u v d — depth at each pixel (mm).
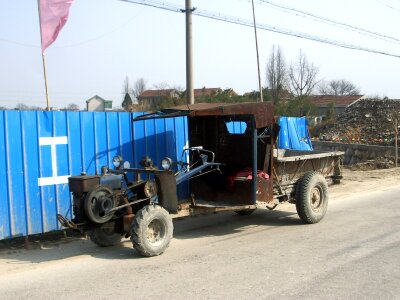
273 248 7832
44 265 7285
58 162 9078
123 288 6020
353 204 12094
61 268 7082
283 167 9977
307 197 9680
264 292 5676
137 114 10414
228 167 9961
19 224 8484
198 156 10250
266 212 11438
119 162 8523
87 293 5895
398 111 42406
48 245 8672
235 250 7797
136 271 6746
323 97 77625
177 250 7926
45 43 10359
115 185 7805
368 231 8867
